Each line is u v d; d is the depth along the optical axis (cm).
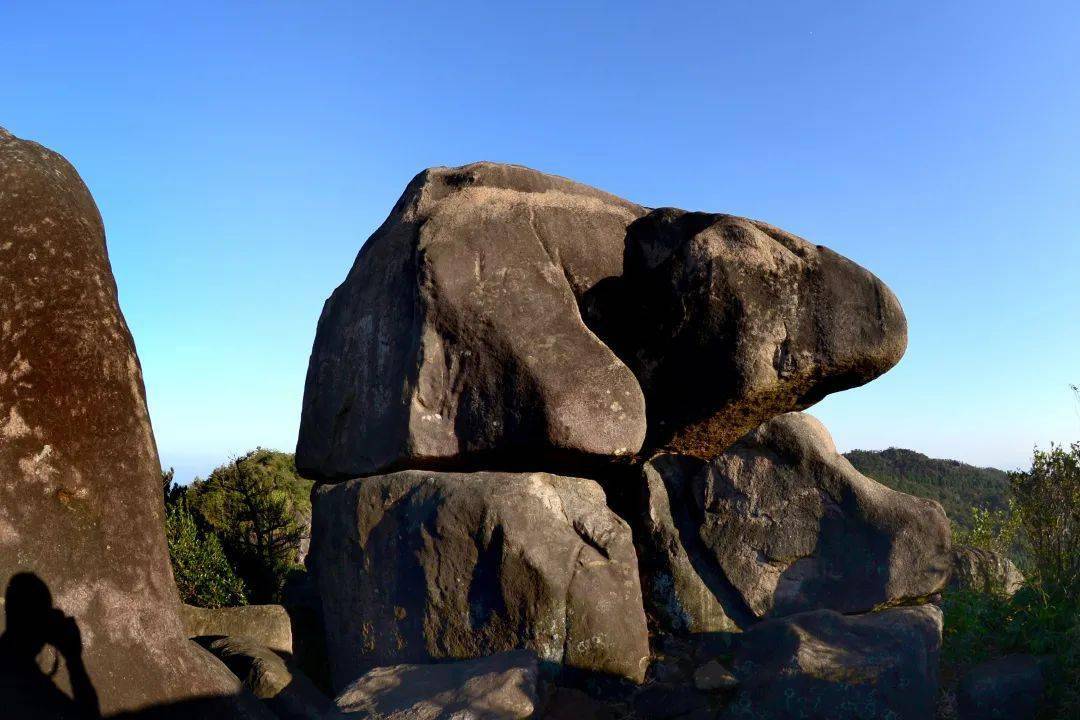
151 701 420
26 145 466
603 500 590
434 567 546
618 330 655
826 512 658
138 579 437
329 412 673
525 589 528
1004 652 611
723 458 687
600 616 536
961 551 767
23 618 396
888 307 622
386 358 625
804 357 615
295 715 535
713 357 623
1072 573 643
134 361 468
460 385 585
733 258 614
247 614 657
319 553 629
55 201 452
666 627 624
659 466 700
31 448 414
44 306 431
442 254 606
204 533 909
